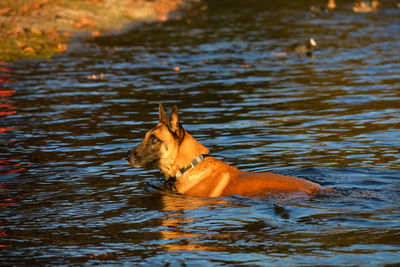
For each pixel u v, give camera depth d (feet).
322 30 130.41
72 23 126.21
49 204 34.09
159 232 28.94
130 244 27.53
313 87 73.05
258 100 65.98
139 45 111.96
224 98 67.41
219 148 46.42
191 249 26.61
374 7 175.32
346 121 55.01
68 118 58.34
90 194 35.86
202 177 35.53
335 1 197.47
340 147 45.91
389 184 35.94
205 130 52.75
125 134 51.52
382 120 54.95
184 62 94.43
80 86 75.61
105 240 28.17
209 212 31.63
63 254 26.53
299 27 136.46
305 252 25.76
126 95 69.72
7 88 74.08
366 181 36.70
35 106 64.08
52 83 77.36
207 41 116.78
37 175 40.16
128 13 151.02
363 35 120.78
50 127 54.65
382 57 94.58
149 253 26.32
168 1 182.80
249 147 46.55
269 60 95.45
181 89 73.20
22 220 31.42
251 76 81.76
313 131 51.55
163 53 103.09
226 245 26.94
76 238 28.55
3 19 114.32
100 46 110.01
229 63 93.04
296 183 34.09
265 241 27.25
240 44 112.57
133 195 35.45
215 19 154.81
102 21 136.05
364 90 70.03
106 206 33.47
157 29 135.13
